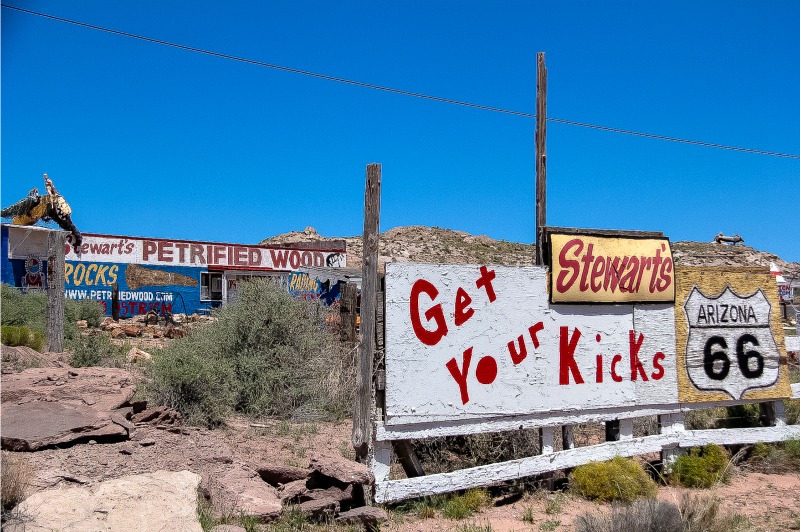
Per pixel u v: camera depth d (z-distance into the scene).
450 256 66.38
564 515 7.02
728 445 9.44
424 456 8.12
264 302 12.85
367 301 6.89
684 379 8.85
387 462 6.91
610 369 8.32
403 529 6.39
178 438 7.32
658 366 8.69
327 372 12.34
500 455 8.24
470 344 7.38
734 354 9.26
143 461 6.32
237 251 33.53
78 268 28.80
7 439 6.21
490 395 7.45
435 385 7.12
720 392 9.09
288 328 12.71
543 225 8.23
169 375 10.02
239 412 11.53
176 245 31.69
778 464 9.14
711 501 6.53
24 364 10.81
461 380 7.28
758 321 9.50
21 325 16.25
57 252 13.66
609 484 7.57
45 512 4.68
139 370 12.96
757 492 8.11
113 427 6.84
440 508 7.11
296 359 12.20
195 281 32.19
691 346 8.95
